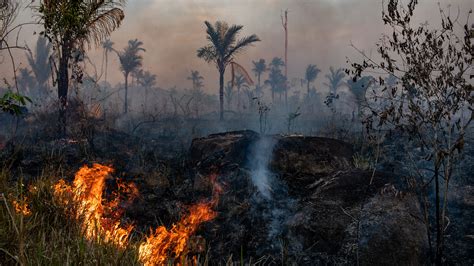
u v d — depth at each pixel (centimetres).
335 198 501
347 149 761
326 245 453
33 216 378
